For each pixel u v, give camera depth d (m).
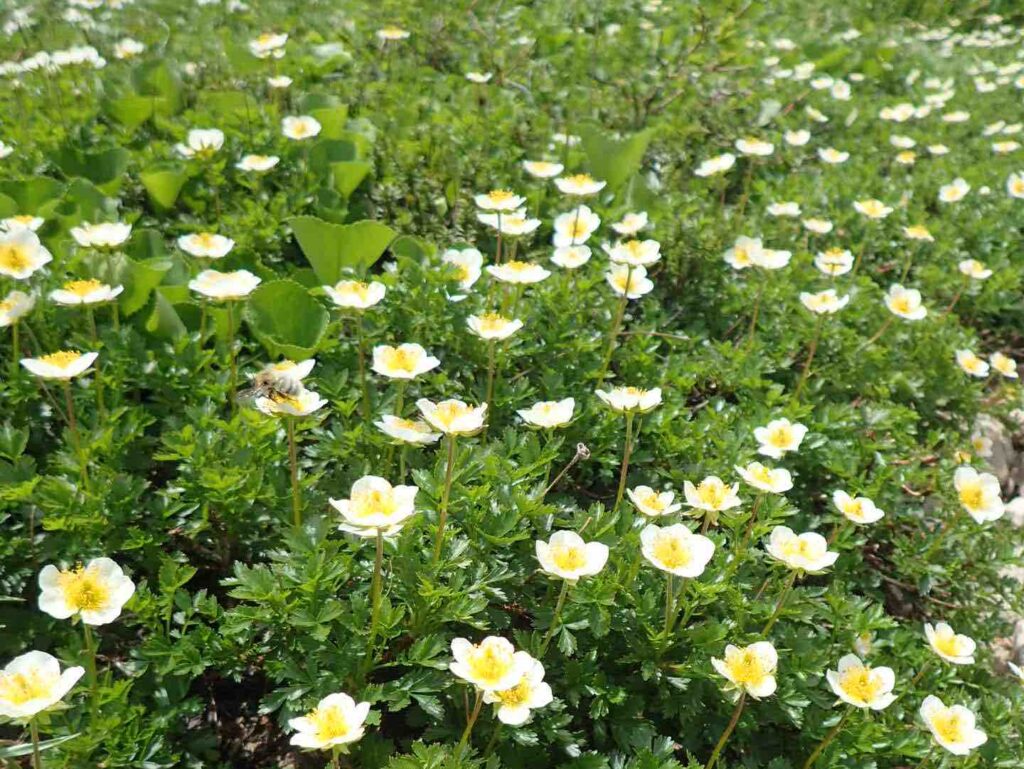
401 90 0.76
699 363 0.51
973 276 0.62
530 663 0.27
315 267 0.51
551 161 0.66
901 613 0.45
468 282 0.47
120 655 0.35
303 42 0.88
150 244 0.50
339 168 0.58
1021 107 1.04
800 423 0.46
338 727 0.26
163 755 0.30
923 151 0.88
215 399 0.42
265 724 0.35
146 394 0.45
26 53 0.81
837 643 0.38
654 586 0.36
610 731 0.35
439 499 0.36
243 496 0.36
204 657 0.32
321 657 0.32
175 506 0.36
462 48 0.88
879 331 0.55
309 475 0.39
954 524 0.44
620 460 0.44
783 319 0.56
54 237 0.51
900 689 0.37
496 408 0.44
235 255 0.50
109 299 0.38
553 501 0.41
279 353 0.45
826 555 0.33
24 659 0.26
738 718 0.34
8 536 0.36
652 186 0.68
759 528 0.38
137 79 0.69
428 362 0.35
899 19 1.39
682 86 0.83
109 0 0.91
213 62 0.79
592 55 0.92
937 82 1.05
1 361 0.43
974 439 0.55
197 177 0.59
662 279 0.59
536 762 0.32
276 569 0.33
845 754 0.34
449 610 0.33
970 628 0.44
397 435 0.32
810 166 0.80
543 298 0.49
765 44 1.09
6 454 0.37
